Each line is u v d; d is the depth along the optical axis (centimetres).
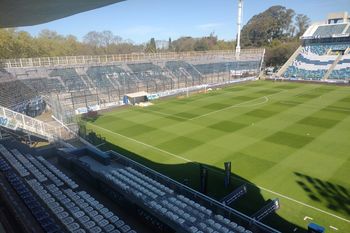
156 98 4469
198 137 2608
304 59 6669
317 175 1822
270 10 10762
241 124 2953
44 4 971
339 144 2323
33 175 1608
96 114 3606
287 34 10925
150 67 5612
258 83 5900
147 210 1310
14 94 3528
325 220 1385
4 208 1060
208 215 1295
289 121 3008
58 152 2091
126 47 9675
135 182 1608
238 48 7381
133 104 4116
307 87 5222
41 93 3912
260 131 2706
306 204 1521
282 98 4234
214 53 7419
